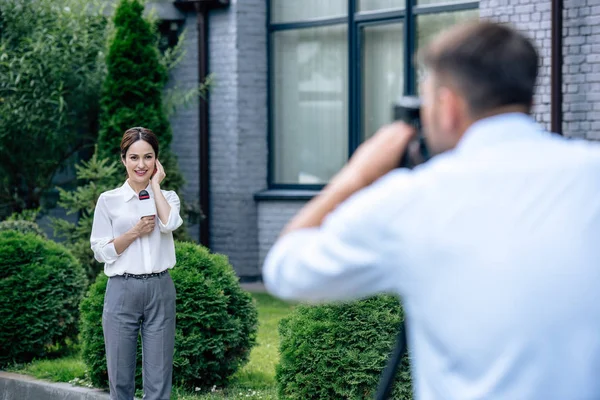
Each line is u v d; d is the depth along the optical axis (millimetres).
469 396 1803
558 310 1776
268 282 2014
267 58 12406
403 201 1865
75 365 7617
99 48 11453
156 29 11836
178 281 6805
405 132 2018
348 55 11758
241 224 12273
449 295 1820
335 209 1980
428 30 10977
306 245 1936
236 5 12109
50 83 11281
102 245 5598
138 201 5652
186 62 12531
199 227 12500
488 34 1886
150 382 5625
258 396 6598
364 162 2012
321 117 12180
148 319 5625
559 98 8945
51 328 8016
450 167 1876
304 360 5820
